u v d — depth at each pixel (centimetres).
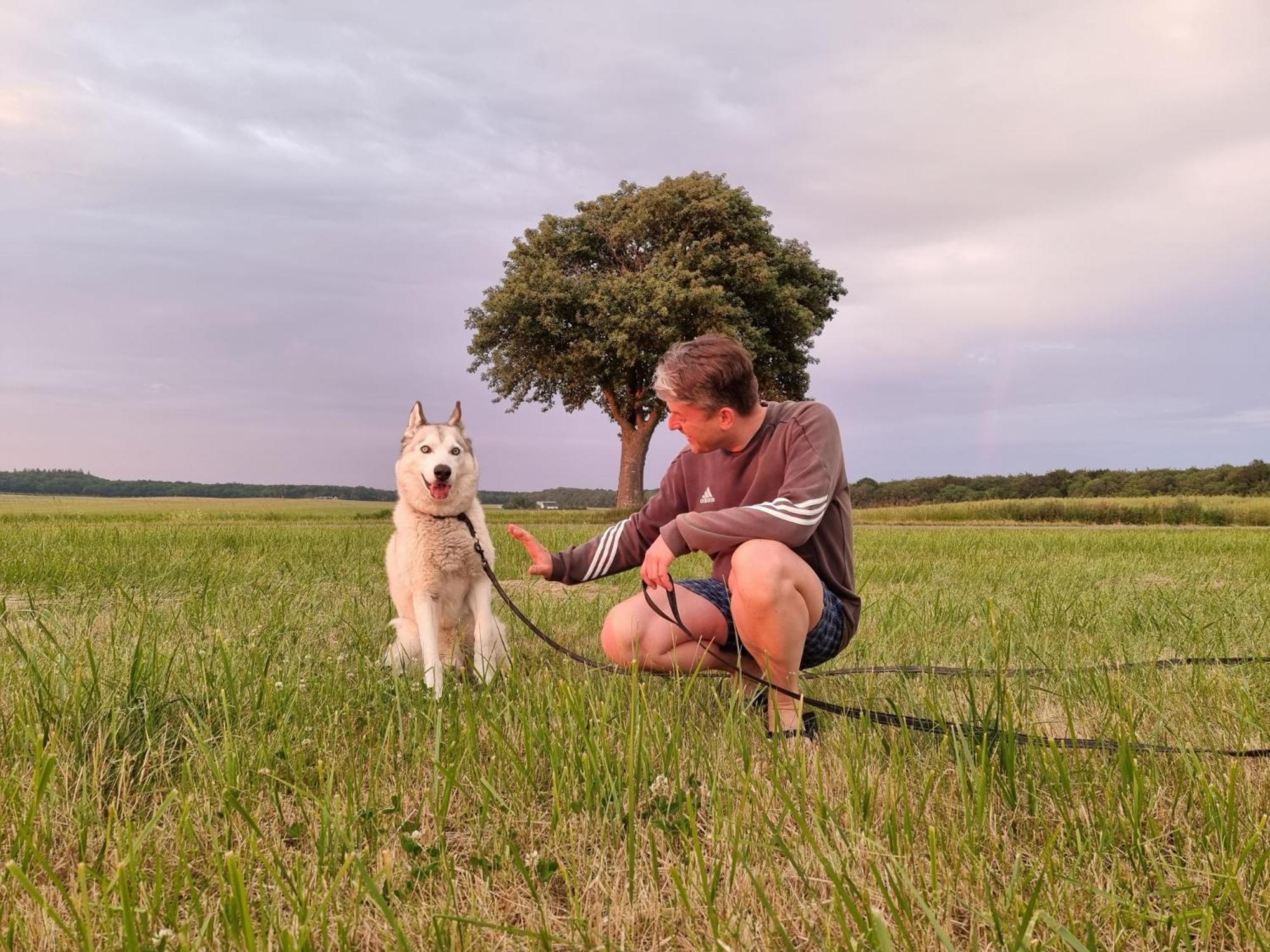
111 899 157
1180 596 580
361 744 253
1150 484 4847
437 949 146
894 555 1069
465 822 206
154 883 167
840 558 283
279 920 155
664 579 260
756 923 157
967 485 5366
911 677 330
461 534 396
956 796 211
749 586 243
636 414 3341
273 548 977
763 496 279
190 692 276
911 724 235
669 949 153
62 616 466
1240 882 165
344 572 736
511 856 181
